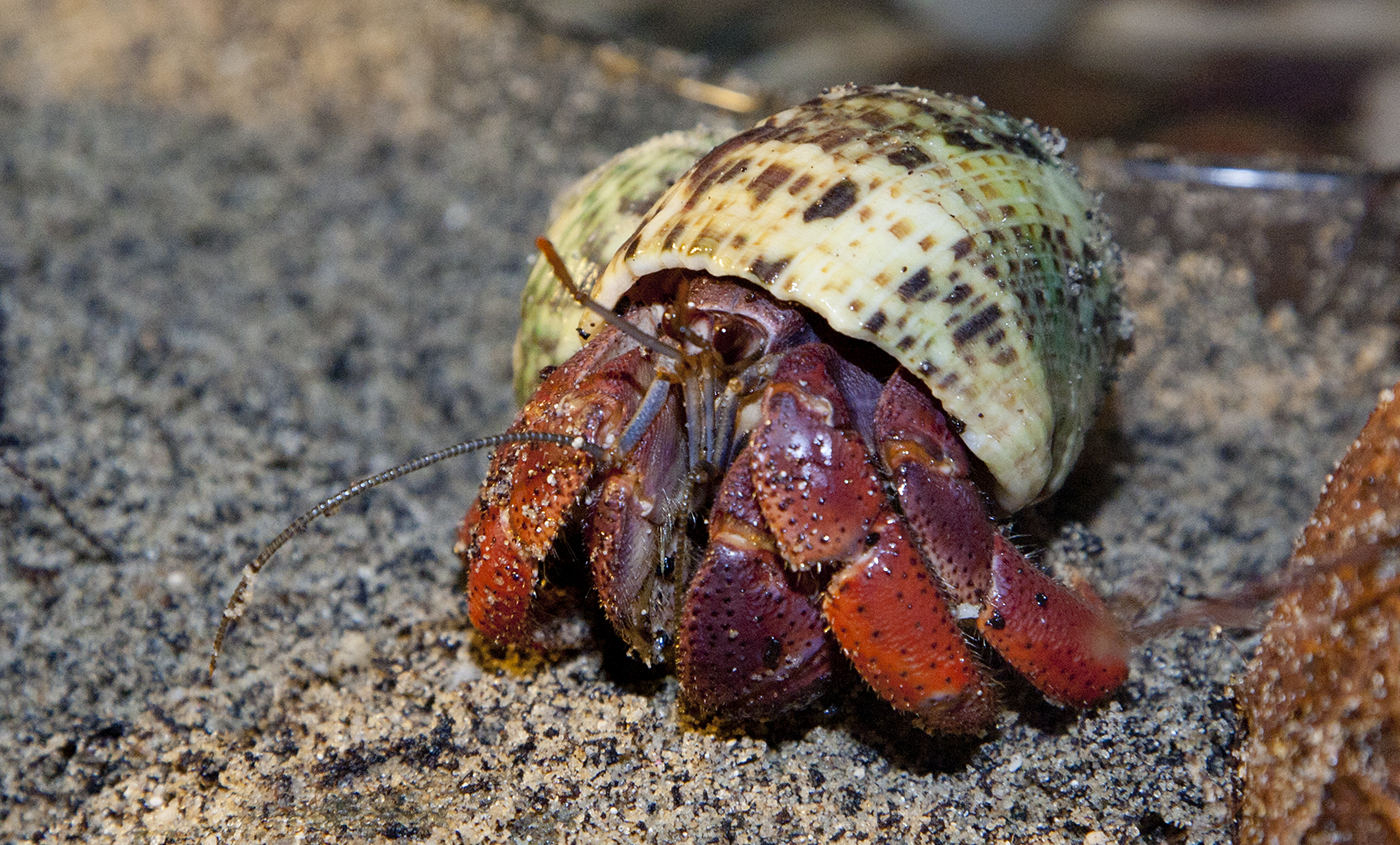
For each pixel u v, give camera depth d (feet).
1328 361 1.14
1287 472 1.09
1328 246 1.15
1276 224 1.16
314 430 1.12
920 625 0.93
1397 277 1.14
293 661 1.01
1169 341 1.14
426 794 0.96
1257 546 1.05
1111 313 1.00
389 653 1.01
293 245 1.28
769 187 0.96
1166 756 0.96
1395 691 0.89
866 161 0.96
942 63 1.61
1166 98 1.49
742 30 1.69
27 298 1.18
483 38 1.54
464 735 0.98
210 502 1.07
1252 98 1.47
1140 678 0.98
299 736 0.99
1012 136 0.98
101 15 1.67
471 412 1.14
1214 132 1.41
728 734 0.97
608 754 0.97
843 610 0.93
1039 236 0.97
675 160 1.02
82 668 1.02
